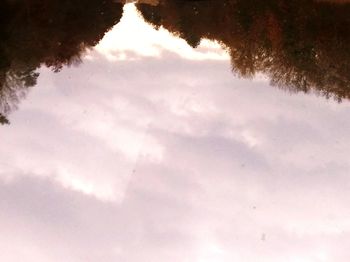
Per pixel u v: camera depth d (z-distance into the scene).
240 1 23.77
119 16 25.36
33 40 21.73
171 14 25.12
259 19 23.14
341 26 21.09
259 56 22.91
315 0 21.97
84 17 23.67
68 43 22.84
